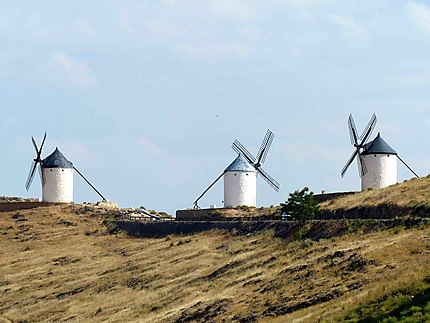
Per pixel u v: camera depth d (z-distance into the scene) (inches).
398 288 6781.5
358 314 6574.8
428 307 6210.6
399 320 6200.8
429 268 7224.4
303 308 7790.4
